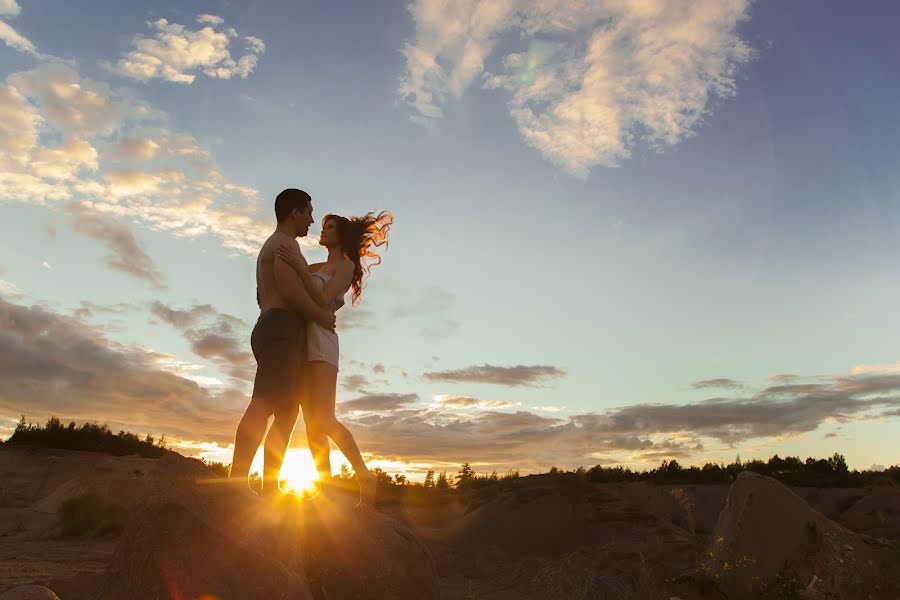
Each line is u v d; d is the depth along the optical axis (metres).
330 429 4.69
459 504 17.33
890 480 24.25
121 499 21.66
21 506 31.23
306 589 3.72
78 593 6.73
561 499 13.45
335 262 5.07
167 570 3.42
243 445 4.05
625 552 9.63
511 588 9.50
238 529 3.61
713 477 41.84
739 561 7.52
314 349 4.66
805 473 39.38
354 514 4.67
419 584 4.71
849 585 7.20
